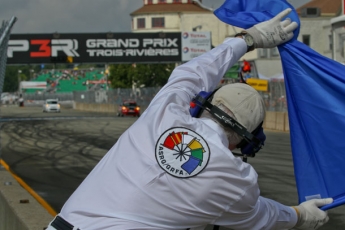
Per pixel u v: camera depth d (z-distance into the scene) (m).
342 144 2.55
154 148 2.04
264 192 8.48
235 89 2.15
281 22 2.66
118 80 65.56
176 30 74.94
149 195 1.99
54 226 2.11
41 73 132.62
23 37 39.41
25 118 39.03
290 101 2.67
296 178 2.64
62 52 40.00
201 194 1.97
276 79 32.75
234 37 2.71
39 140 20.05
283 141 18.47
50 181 10.12
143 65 61.12
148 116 2.15
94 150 16.03
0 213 5.98
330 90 2.58
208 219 2.04
